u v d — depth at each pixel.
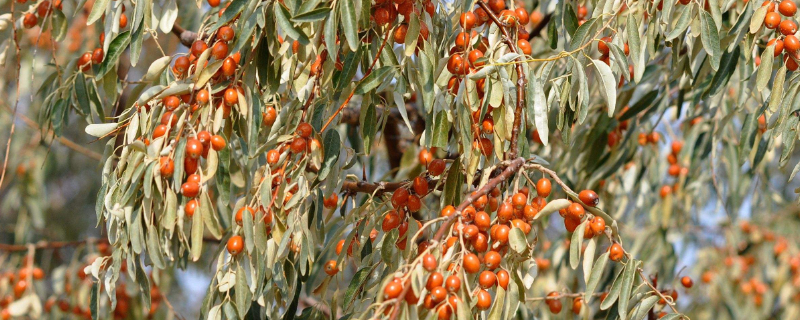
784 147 2.46
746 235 4.02
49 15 2.67
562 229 3.49
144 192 2.35
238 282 2.40
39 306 3.08
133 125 2.40
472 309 2.34
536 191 2.43
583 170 2.89
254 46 2.38
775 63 2.65
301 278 2.54
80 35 3.71
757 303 3.74
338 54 2.46
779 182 4.89
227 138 2.42
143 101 2.39
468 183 2.40
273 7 2.39
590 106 2.87
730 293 3.68
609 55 2.48
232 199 2.83
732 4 2.62
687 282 2.77
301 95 2.47
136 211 2.39
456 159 2.44
